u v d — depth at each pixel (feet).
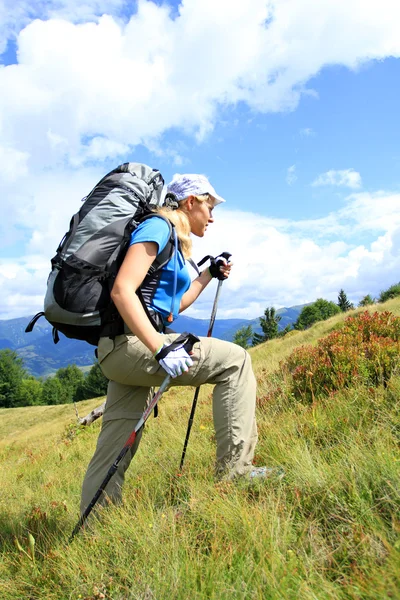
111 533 8.14
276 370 21.93
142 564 7.20
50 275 8.40
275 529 6.82
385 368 13.92
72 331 8.55
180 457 12.64
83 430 35.55
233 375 9.04
